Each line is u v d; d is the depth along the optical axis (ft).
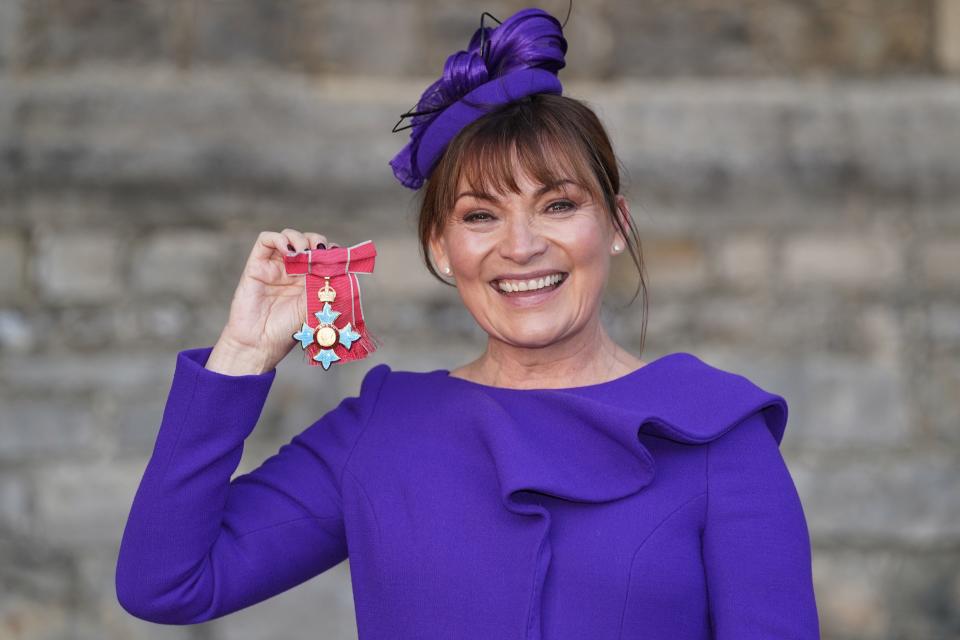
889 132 51.44
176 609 22.57
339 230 51.65
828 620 50.96
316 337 23.59
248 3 51.90
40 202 50.62
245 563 23.31
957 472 51.08
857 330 51.75
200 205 51.01
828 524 50.98
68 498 50.34
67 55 51.49
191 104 50.90
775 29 52.80
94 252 51.26
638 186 51.19
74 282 51.21
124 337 51.24
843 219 51.80
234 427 22.82
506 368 24.62
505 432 22.34
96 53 51.55
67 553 50.31
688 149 51.19
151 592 22.40
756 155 51.24
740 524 21.30
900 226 51.96
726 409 22.18
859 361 51.55
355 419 24.49
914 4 52.90
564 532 21.62
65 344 51.06
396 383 25.04
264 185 50.80
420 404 24.22
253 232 51.72
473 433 23.16
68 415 50.62
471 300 23.72
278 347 23.70
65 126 50.47
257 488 24.22
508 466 21.61
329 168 50.80
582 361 24.30
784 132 51.44
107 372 50.80
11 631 49.90
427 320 51.70
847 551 51.11
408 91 51.98
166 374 50.96
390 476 23.06
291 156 50.78
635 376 23.75
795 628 20.62
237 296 23.68
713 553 21.27
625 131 51.37
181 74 51.67
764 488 21.62
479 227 23.27
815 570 51.08
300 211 51.26
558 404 23.15
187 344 51.31
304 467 24.31
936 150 51.29
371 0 52.13
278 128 50.96
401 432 23.71
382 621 22.31
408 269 51.57
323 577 50.37
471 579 21.52
